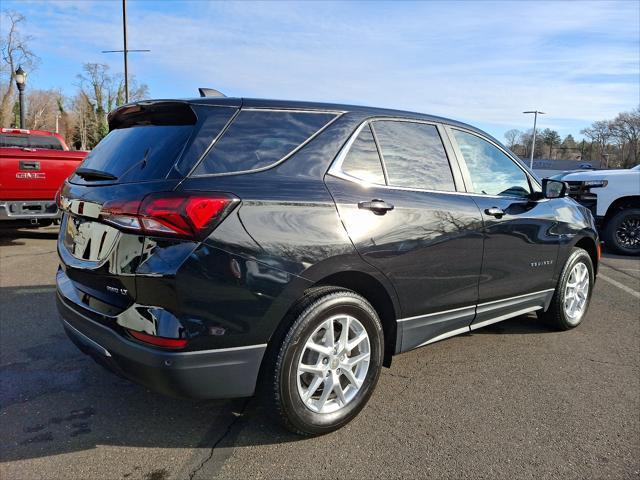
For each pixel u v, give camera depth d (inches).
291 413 107.0
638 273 304.8
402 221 121.4
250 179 103.1
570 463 106.7
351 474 101.5
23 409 124.4
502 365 156.2
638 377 149.3
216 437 113.8
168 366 94.1
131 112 123.3
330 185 112.5
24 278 248.1
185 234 93.0
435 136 140.6
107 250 101.0
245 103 111.2
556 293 179.2
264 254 100.0
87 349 108.7
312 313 106.1
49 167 319.3
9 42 1830.7
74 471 101.1
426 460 106.6
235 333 98.8
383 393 136.3
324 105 121.3
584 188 383.2
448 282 134.5
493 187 153.8
